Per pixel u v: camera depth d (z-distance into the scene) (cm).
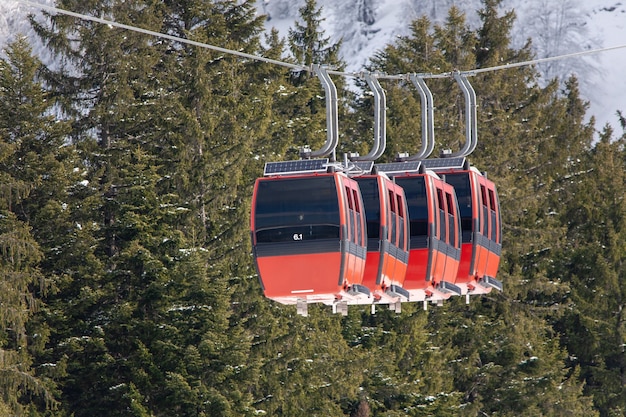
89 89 17650
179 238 15225
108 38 17488
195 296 14675
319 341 16712
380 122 10475
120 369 14812
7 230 14625
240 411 14475
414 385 17650
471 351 19900
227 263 16275
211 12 19088
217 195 16875
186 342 14575
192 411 14225
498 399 19662
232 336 14738
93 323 15062
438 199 10900
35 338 14575
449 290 11031
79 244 15275
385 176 10225
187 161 17000
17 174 15412
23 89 15788
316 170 9594
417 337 18388
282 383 15975
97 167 16950
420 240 10694
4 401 13538
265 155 18075
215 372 14400
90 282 15238
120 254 15250
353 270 9531
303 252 9381
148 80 18312
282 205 9438
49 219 15375
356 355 16850
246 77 19062
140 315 14925
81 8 17688
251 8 19750
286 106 19662
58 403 13812
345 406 17200
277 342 15925
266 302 16325
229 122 17625
